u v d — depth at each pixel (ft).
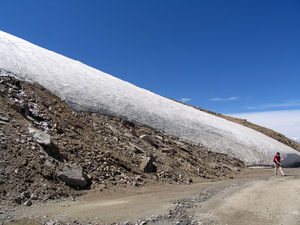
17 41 73.10
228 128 103.81
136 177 31.89
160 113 79.66
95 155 32.19
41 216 15.75
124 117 62.54
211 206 19.89
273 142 123.34
